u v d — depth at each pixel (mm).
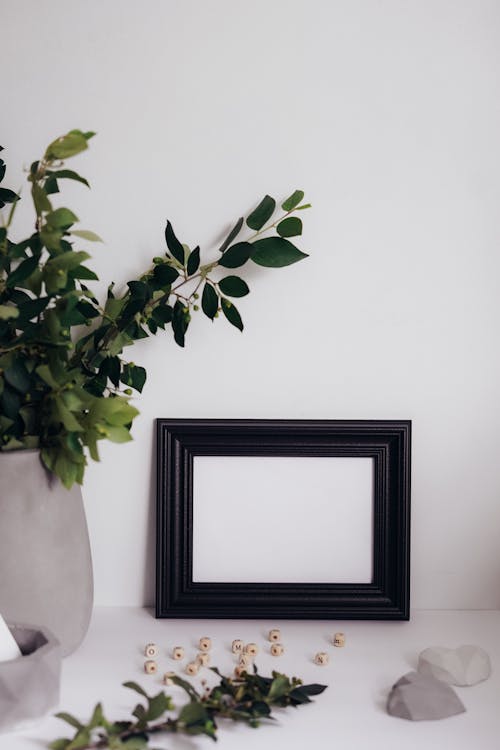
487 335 1243
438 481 1259
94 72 1202
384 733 893
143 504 1251
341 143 1217
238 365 1238
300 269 1230
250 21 1201
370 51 1208
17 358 991
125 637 1142
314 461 1234
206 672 1031
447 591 1269
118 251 1224
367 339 1240
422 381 1246
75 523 1062
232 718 901
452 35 1208
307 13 1201
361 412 1247
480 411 1253
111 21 1197
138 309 1106
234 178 1218
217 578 1230
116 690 979
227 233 1225
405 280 1234
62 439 1001
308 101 1211
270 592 1219
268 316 1233
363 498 1237
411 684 953
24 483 1007
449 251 1232
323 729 900
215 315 1157
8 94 1204
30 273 980
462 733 895
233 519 1231
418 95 1214
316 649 1113
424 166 1223
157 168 1215
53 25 1196
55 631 1032
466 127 1218
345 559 1236
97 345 1132
